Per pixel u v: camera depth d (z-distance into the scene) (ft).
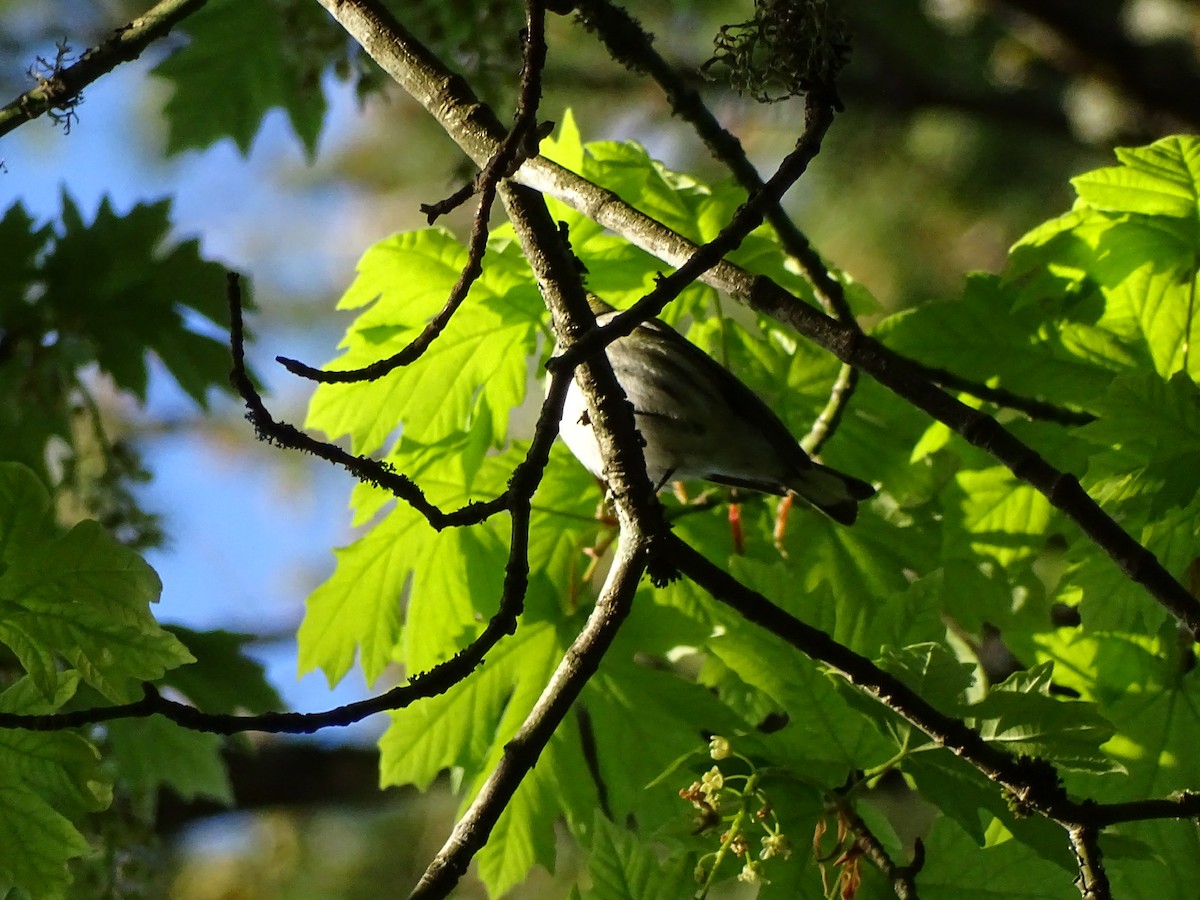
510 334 23.70
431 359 23.35
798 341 25.77
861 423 26.03
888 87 46.52
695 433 23.40
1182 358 23.29
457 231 51.52
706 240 24.53
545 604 23.79
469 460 23.63
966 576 24.81
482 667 23.49
